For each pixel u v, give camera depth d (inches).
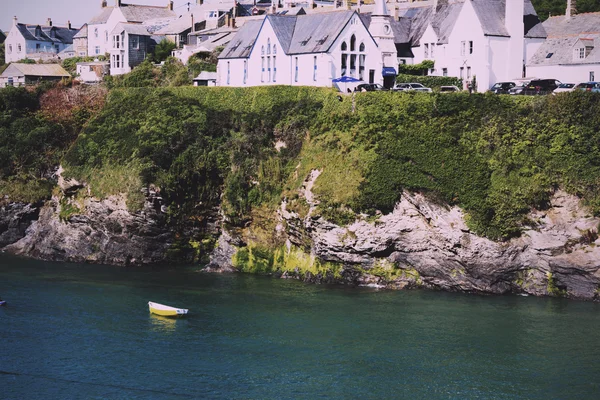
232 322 2834.6
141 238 3634.4
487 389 2342.5
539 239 3112.7
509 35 4207.7
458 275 3198.8
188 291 3213.6
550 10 5536.4
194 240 3708.2
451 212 3171.8
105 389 2322.8
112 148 3848.4
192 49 5502.0
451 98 3383.4
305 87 3774.6
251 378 2395.4
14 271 3528.5
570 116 3221.0
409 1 6033.5
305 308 2987.2
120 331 2741.1
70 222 3782.0
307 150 3560.5
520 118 3292.3
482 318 2883.9
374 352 2578.7
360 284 3302.2
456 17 4544.8
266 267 3521.2
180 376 2405.3
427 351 2588.6
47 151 4183.1
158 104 4030.5
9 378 2384.4
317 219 3289.9
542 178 3139.8
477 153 3243.1
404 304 3043.8
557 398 2295.8
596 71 4069.9
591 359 2536.9
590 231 3068.4
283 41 4200.3
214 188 3688.5
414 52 4675.2
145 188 3585.1
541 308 3002.0
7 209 3988.7
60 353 2556.6
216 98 4003.4
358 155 3361.2
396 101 3452.3
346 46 4010.8
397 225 3218.5
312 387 2343.8
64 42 7667.3
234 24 5905.5
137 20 6717.5
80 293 3169.3
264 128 3730.3
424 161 3250.5
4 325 2780.5
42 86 4643.2
